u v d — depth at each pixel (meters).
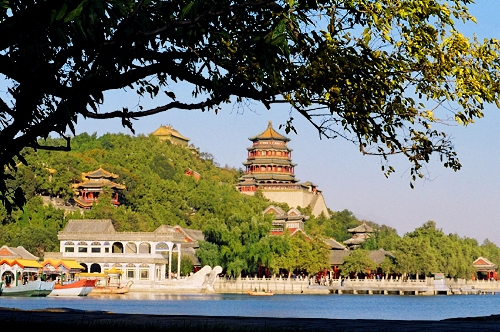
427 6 22.55
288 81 22.22
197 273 160.25
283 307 113.50
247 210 170.75
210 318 29.28
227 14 20.64
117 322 25.81
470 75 23.80
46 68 19.02
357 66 22.55
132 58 20.59
